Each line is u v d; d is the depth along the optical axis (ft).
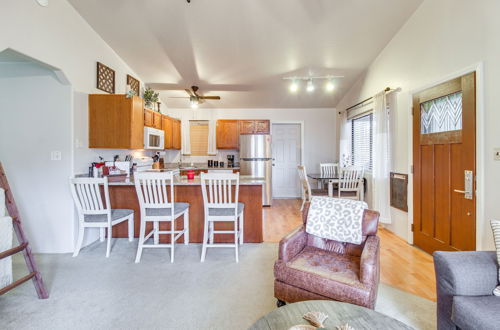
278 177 21.33
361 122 16.14
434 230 9.16
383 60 12.50
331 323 3.68
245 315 5.91
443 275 4.66
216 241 10.82
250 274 7.95
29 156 9.88
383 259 9.04
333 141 20.83
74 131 10.01
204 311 6.07
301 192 21.21
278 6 9.70
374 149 12.71
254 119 20.21
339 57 13.20
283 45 12.12
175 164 20.43
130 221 10.93
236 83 16.15
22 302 6.46
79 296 6.73
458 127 8.02
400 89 11.14
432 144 9.21
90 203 9.30
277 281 5.79
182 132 20.56
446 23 8.43
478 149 7.21
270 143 18.30
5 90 9.87
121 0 9.42
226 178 8.77
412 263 8.69
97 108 10.96
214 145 20.59
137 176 8.66
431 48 9.17
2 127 9.90
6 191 6.50
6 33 7.50
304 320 3.77
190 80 15.66
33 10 8.25
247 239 10.84
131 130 11.04
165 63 13.67
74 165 10.00
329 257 6.28
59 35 9.24
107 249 9.33
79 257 9.30
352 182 14.52
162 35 11.38
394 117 11.62
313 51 12.63
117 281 7.52
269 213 15.93
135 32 11.19
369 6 9.73
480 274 4.40
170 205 8.89
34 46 8.30
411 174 10.45
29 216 9.92
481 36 7.11
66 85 9.81
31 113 9.86
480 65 7.12
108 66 12.12
